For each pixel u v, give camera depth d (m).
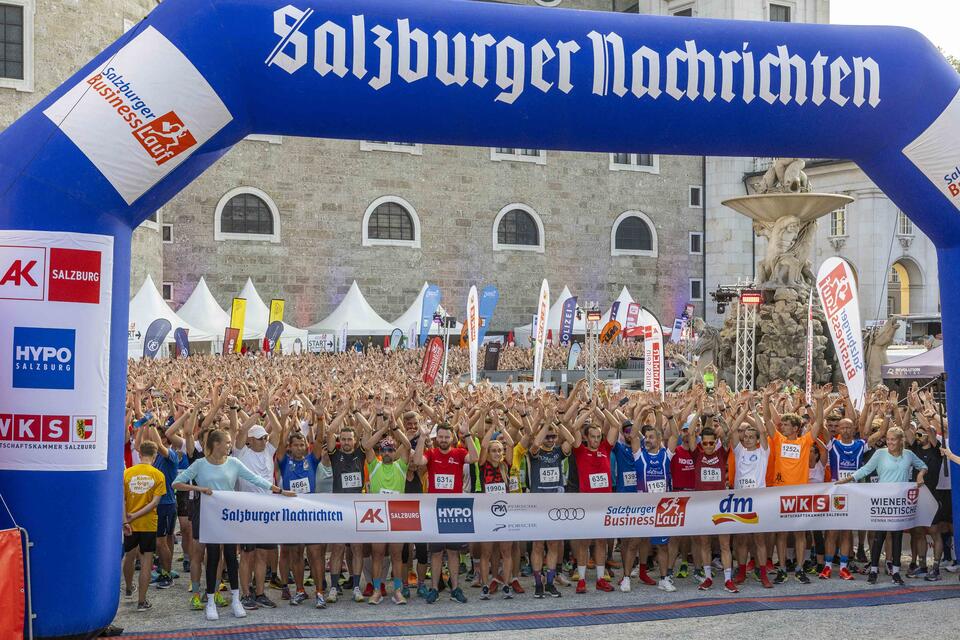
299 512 9.61
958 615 9.24
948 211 10.61
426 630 8.76
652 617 9.22
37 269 8.29
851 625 8.91
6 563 7.58
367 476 10.09
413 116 9.38
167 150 8.67
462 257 51.59
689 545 11.59
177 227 45.59
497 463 10.17
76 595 8.34
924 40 10.47
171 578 10.73
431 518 9.91
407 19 9.17
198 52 8.69
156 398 13.70
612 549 11.52
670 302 57.38
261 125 9.30
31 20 33.19
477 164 51.97
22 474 8.27
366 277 49.34
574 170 54.62
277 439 10.01
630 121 9.77
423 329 27.42
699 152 10.34
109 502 8.61
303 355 32.66
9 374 8.26
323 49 8.93
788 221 28.75
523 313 53.16
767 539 11.45
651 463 10.53
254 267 47.06
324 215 48.50
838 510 10.76
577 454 10.48
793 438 10.83
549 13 9.65
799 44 9.98
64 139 8.39
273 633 8.65
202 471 9.46
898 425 11.41
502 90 9.36
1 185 8.35
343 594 10.38
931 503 10.84
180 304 45.62
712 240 58.03
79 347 8.39
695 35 9.80
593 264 55.03
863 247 53.53
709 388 26.16
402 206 50.28
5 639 7.56
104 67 8.60
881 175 10.75
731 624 8.96
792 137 10.21
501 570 10.64
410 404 11.46
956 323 10.85
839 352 13.52
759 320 28.64
